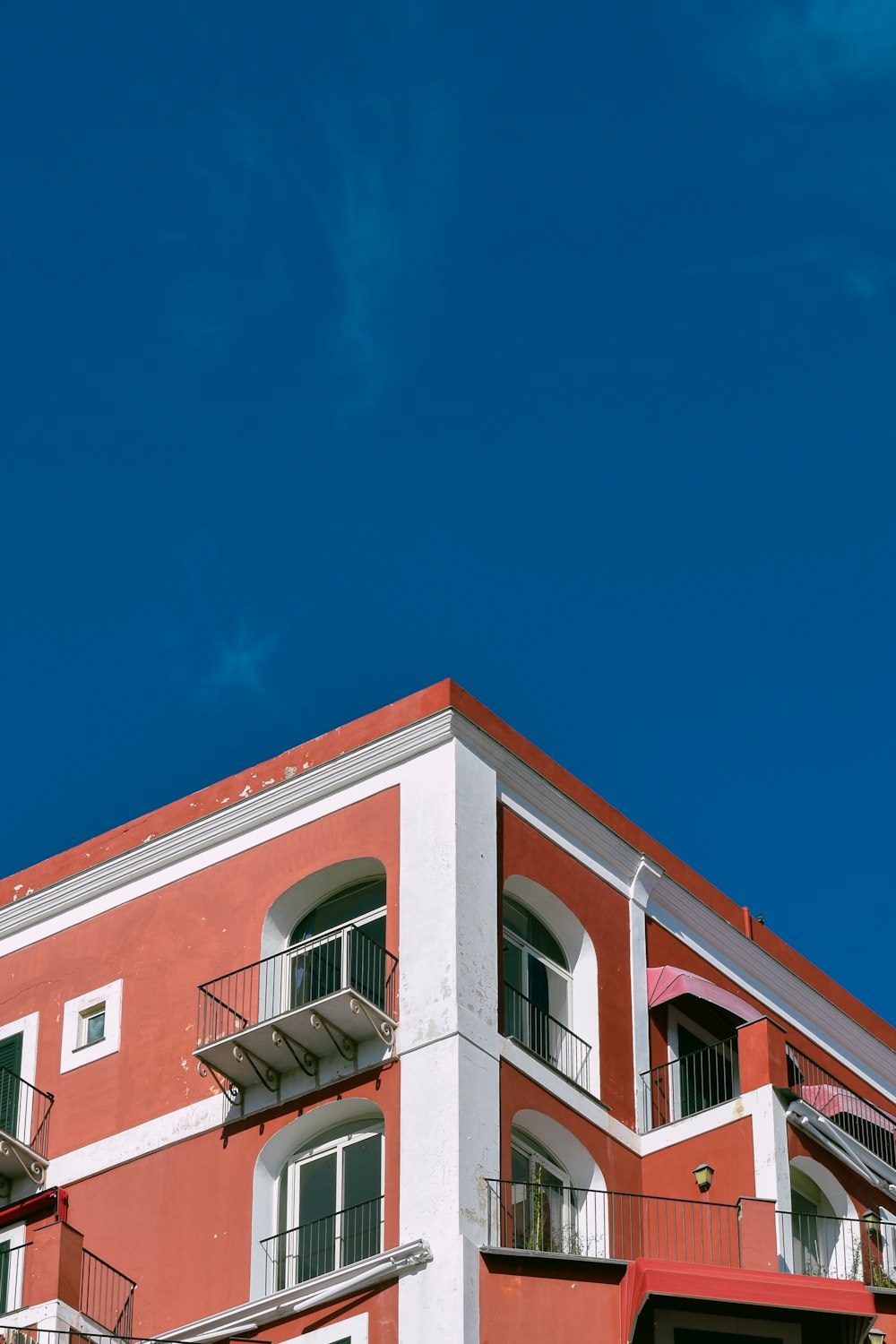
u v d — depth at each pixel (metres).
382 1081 39.88
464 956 40.47
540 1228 38.88
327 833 43.16
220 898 43.97
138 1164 41.97
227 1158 40.97
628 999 43.91
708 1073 44.91
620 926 44.66
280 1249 39.88
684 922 46.50
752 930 48.19
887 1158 44.41
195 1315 39.69
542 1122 40.62
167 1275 40.41
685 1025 44.91
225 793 45.00
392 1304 37.53
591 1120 41.50
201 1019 42.62
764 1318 37.69
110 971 44.59
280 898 43.12
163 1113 42.25
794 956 49.09
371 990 40.84
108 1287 40.69
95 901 45.72
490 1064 39.91
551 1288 37.47
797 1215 41.56
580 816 44.66
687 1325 37.56
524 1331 37.03
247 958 42.91
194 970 43.44
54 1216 41.06
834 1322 37.75
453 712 42.78
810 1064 45.00
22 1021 45.06
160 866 45.22
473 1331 36.88
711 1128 42.00
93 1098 43.28
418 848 41.81
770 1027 42.69
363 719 43.91
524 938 43.22
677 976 44.06
